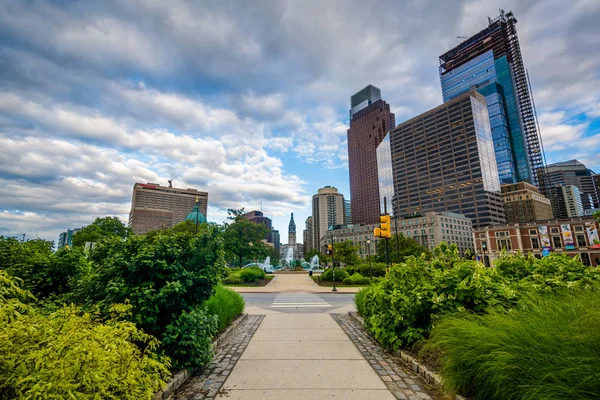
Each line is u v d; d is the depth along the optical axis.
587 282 5.66
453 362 3.92
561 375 2.70
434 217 116.25
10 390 2.12
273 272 52.59
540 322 3.54
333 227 160.62
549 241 80.38
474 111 148.88
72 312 2.99
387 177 189.75
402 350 6.02
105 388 2.34
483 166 143.62
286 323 9.87
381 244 66.12
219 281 5.99
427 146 163.62
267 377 4.95
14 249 6.48
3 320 2.48
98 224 58.06
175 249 5.35
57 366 2.20
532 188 160.25
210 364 5.63
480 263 6.77
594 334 2.91
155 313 4.82
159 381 3.26
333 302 16.69
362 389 4.45
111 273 4.93
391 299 6.38
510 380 3.11
